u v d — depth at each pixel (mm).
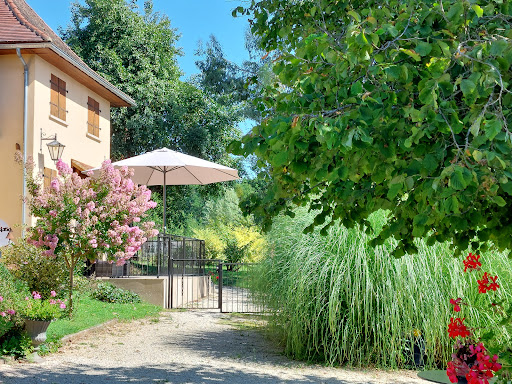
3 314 7441
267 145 3285
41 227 10281
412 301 7562
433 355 7668
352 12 2949
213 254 25047
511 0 3121
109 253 10719
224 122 28906
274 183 4105
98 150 19719
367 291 7551
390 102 3061
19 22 16062
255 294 9516
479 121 2514
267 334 9969
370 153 3322
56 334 9023
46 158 15523
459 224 3404
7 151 14891
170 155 15250
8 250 10320
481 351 3971
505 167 2572
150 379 6875
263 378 7066
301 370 7555
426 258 7855
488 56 2723
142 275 15555
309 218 8781
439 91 2906
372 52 3037
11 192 14711
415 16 3232
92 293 13266
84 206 10258
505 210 4055
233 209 33719
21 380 6461
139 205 10891
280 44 6559
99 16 27156
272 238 8992
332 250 8250
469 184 2721
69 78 17250
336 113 3096
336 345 8000
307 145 2984
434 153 2893
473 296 7730
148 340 9672
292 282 8203
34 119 14891
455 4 2854
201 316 12969
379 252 7789
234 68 23984
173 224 30281
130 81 26484
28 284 10141
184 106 28125
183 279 15422
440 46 2840
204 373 7309
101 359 7977
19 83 15039
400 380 7086
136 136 26766
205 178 17688
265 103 4617
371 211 4277
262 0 6469
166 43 29266
